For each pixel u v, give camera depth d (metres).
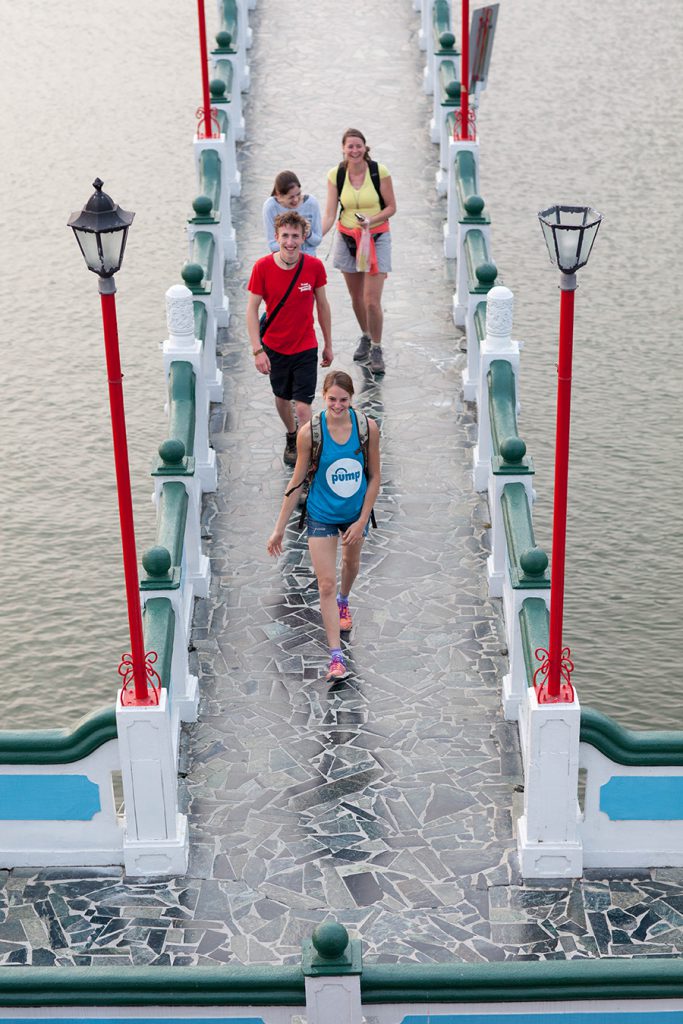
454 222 30.70
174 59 67.62
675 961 13.55
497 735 18.20
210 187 28.80
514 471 19.67
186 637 18.89
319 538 18.50
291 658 19.56
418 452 24.30
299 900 16.00
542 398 50.34
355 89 39.34
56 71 67.06
